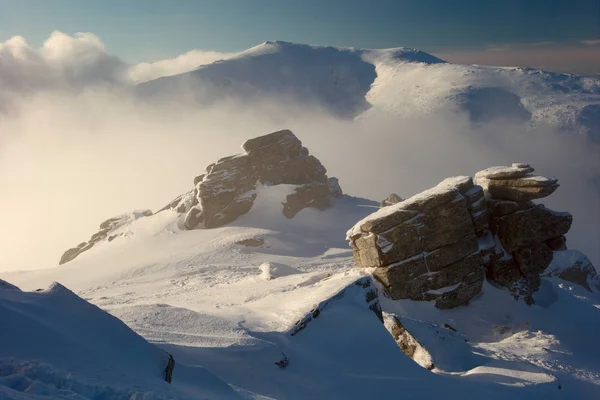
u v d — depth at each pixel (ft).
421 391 40.68
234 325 45.44
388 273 71.77
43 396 19.71
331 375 40.06
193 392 27.81
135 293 116.67
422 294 72.64
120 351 26.63
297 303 51.29
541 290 79.00
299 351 42.32
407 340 53.11
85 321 27.02
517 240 77.36
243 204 194.90
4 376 21.53
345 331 45.68
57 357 23.73
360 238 74.64
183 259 161.17
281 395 36.09
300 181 209.97
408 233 72.69
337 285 51.21
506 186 79.15
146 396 22.24
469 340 68.90
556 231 78.02
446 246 73.87
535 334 67.15
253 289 85.97
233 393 31.40
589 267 105.81
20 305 25.76
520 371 48.78
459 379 43.83
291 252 167.02
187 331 44.16
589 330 72.59
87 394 21.79
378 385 40.32
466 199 75.87
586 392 49.78
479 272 75.66
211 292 91.91
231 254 161.48
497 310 74.54
